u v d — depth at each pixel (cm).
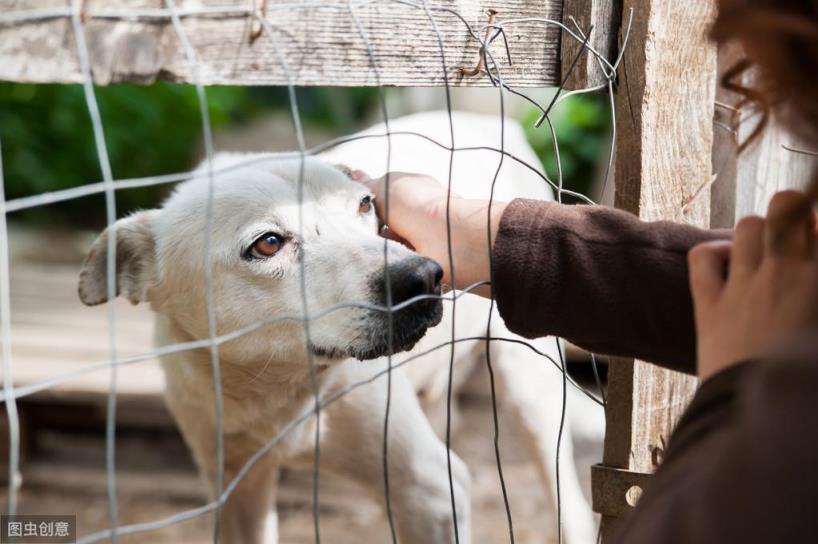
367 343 202
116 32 133
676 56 186
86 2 130
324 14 152
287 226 216
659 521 92
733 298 106
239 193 221
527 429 354
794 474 73
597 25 186
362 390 248
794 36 85
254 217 217
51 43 129
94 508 395
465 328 324
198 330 235
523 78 182
